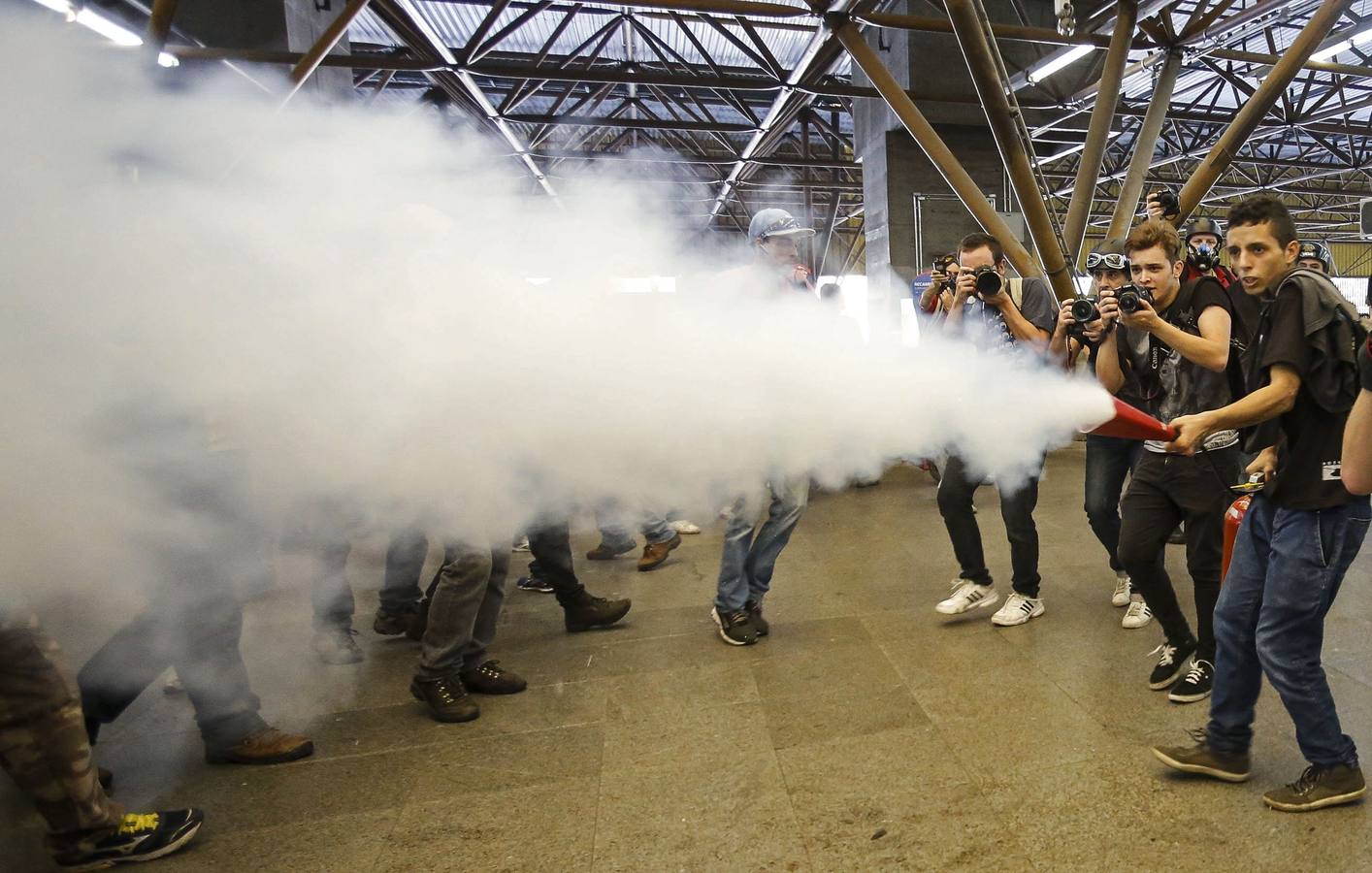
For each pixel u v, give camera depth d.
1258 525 1.87
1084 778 2.04
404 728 2.48
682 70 10.49
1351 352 1.67
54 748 1.72
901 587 3.65
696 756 2.26
